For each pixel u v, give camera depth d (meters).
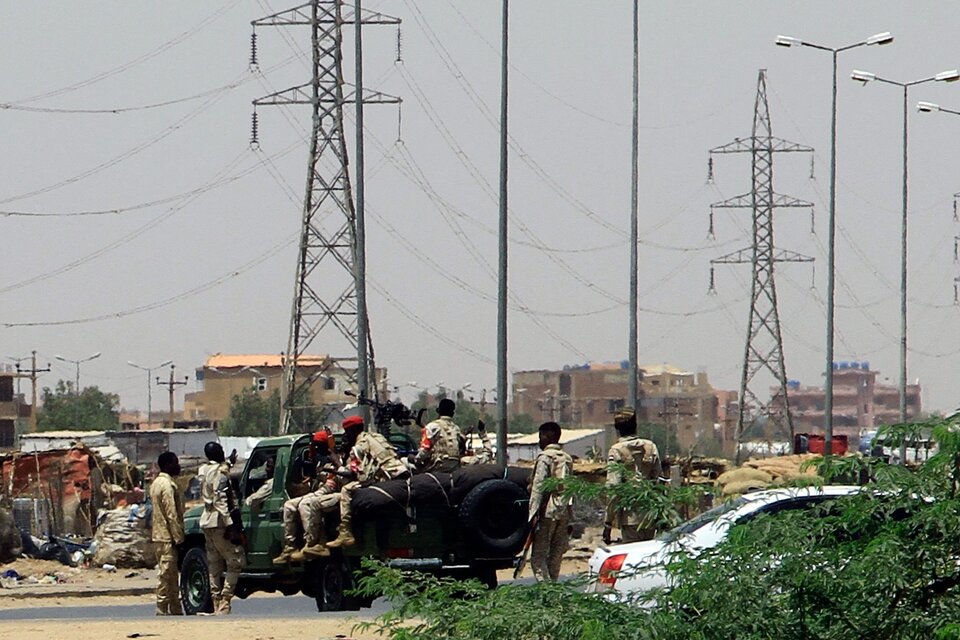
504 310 96.12
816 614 27.59
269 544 61.78
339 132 173.12
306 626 51.41
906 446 29.14
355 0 102.81
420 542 58.12
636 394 103.00
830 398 136.38
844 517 28.38
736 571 27.64
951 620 27.00
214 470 60.44
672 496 31.36
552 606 28.36
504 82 98.75
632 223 104.88
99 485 138.12
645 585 41.06
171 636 48.44
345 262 174.62
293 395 178.62
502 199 97.50
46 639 48.03
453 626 29.06
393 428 67.12
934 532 27.95
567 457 56.31
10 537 103.62
